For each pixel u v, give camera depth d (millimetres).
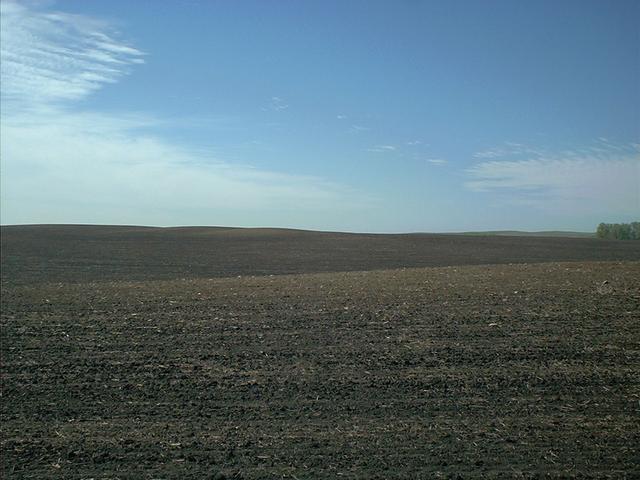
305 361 9961
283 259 42938
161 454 6562
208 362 10062
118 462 6395
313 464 6227
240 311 14086
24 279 28188
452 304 14016
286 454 6480
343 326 12281
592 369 9203
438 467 6105
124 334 12078
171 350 10836
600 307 13023
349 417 7512
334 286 17719
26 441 6988
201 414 7754
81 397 8516
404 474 5961
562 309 12977
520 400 8008
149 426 7398
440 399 8086
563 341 10648
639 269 18234
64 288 19188
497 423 7246
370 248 53156
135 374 9516
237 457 6445
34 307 15109
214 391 8641
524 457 6312
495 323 12039
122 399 8406
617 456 6312
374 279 19297
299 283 18812
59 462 6414
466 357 9914
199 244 55719
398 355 10125
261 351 10617
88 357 10484
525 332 11312
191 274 31844
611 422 7242
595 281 16109
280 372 9422
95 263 38312
